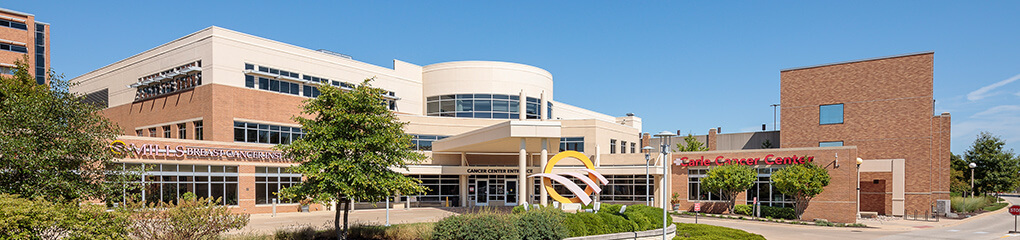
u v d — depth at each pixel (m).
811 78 48.16
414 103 53.25
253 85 40.88
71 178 15.95
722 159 42.53
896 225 35.81
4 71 53.28
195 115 39.47
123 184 17.06
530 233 18.66
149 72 44.44
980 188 61.34
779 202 39.97
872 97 45.19
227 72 39.38
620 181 49.66
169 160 33.41
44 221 12.51
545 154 36.38
